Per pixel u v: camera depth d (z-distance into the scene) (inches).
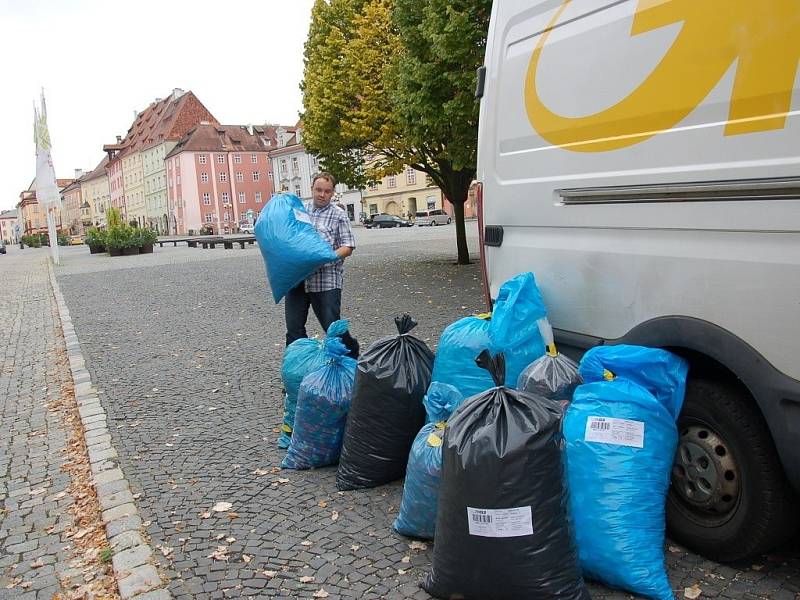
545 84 148.3
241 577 128.9
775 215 104.0
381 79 597.3
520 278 149.1
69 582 134.4
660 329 123.7
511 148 160.2
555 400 132.6
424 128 501.4
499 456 105.2
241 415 228.5
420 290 480.4
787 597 111.0
